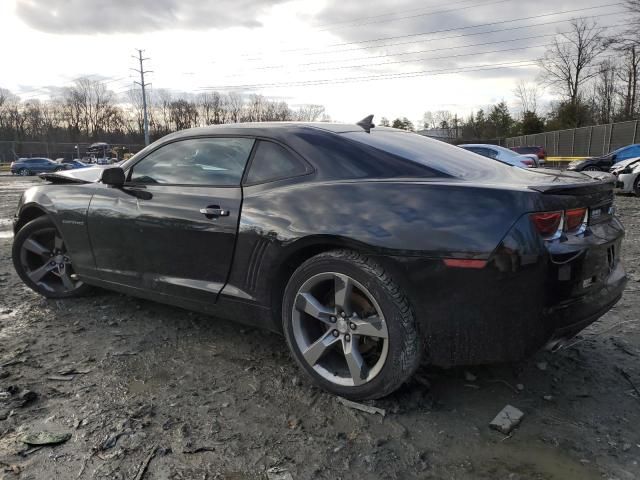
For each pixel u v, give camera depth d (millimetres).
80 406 2531
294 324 2689
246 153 3035
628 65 42688
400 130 3531
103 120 90250
